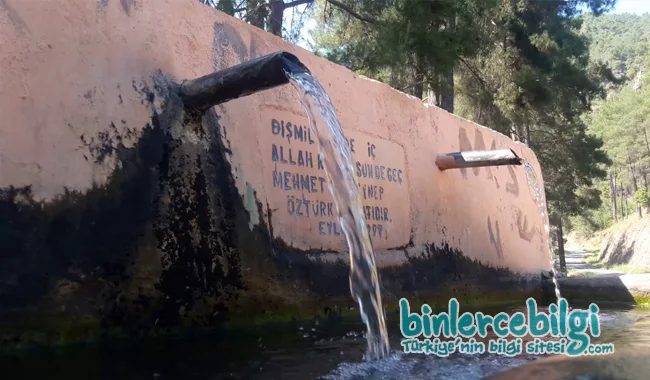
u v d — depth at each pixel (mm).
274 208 4090
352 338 3361
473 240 6891
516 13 15172
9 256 2578
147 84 3385
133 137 3230
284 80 3344
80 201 2902
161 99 3439
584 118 35125
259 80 3359
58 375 2168
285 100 4379
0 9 2734
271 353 2816
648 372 2494
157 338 3059
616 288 6633
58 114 2889
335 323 3992
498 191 7797
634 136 42500
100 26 3180
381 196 5422
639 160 44531
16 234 2617
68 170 2881
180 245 3324
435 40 9195
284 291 3982
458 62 10453
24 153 2715
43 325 2652
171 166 3396
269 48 4477
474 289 6621
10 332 2537
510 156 5992
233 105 3916
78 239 2852
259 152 4059
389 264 5277
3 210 2592
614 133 43031
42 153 2785
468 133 7312
